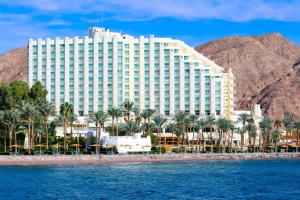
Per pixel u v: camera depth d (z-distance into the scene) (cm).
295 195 12850
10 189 13638
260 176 17300
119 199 12050
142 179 15988
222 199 12138
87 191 13300
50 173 17512
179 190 13562
